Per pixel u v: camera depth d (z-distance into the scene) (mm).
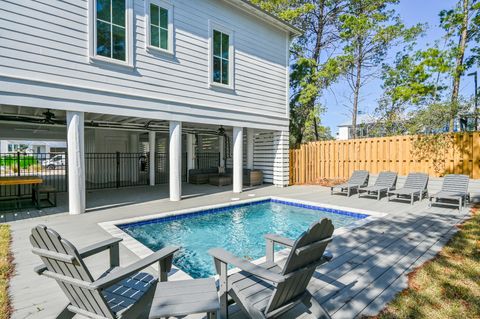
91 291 1832
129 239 4496
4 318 2316
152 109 7449
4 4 5258
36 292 2764
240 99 9781
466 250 3938
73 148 6168
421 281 3004
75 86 6129
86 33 6258
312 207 7934
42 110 7719
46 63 5742
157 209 6902
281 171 11602
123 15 6820
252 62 10148
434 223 5500
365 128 20062
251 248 5246
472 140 8680
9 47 5320
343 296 2691
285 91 11531
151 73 7398
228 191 10211
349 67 16000
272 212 7898
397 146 10297
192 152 13281
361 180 9617
